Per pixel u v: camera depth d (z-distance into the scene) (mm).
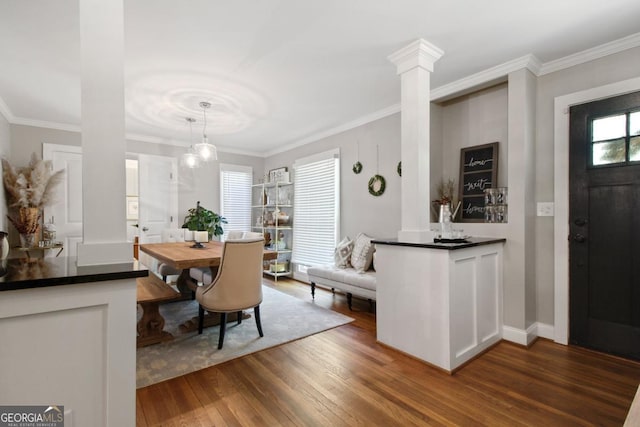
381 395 1873
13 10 1949
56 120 4238
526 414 1687
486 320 2527
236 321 3158
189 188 5527
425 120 2479
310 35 2279
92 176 1259
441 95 3258
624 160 2324
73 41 2316
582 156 2520
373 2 1921
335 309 3596
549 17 2084
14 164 4113
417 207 2447
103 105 1274
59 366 1097
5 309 1007
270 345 2588
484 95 3172
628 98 2312
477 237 2822
